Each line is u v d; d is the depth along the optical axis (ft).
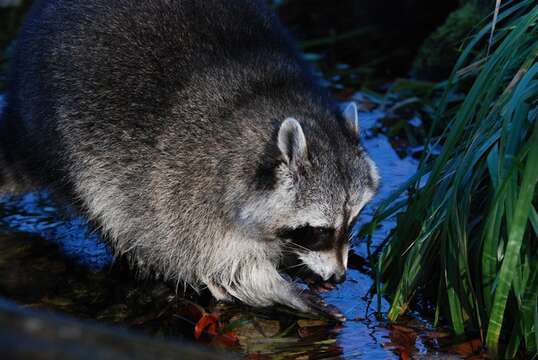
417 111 41.39
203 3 29.94
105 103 28.50
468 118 24.85
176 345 14.03
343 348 24.71
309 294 28.35
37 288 28.30
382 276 28.19
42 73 30.30
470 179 25.04
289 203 26.12
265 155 26.32
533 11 24.88
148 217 27.76
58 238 31.78
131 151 27.76
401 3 50.72
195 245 27.53
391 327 25.76
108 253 30.83
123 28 29.25
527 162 22.08
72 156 29.27
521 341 23.75
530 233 23.47
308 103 28.07
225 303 28.48
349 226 27.22
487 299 23.65
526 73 24.17
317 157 26.25
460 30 42.86
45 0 32.17
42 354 12.13
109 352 12.74
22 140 31.73
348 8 53.93
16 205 34.42
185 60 28.30
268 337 25.62
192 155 26.96
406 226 26.50
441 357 23.94
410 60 48.62
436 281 27.07
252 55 28.94
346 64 48.47
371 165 27.89
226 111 27.22
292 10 54.49
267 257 27.96
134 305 27.63
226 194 26.61
